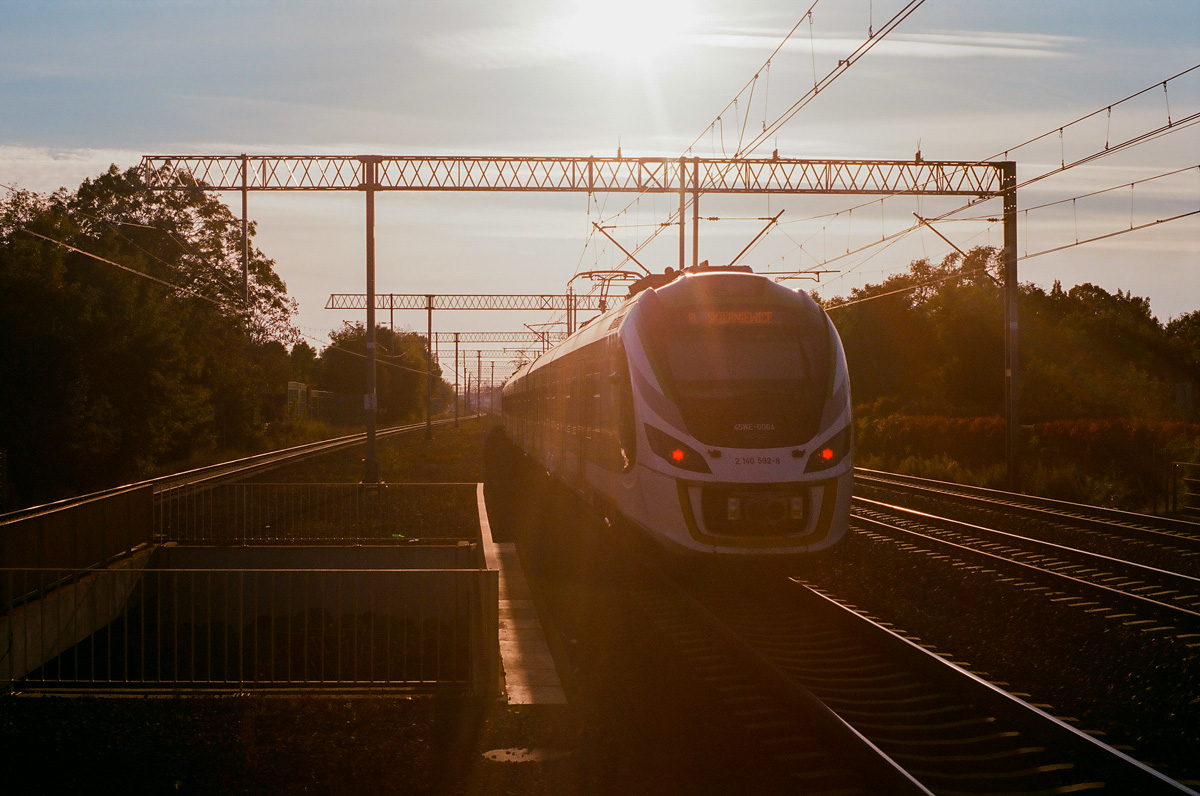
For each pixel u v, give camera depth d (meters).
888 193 26.64
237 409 49.91
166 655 11.79
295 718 7.22
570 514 19.95
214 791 5.91
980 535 16.30
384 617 13.97
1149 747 6.69
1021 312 50.62
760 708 7.45
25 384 26.88
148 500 14.96
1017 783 6.11
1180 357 47.72
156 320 32.53
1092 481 24.09
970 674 7.68
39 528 10.96
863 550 14.86
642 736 6.83
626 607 11.06
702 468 10.96
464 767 6.29
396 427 84.12
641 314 12.31
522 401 32.41
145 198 48.16
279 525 17.50
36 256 28.00
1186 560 14.23
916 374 60.06
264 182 26.64
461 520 18.33
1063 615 10.41
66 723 7.08
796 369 11.56
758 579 12.16
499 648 8.59
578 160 26.84
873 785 6.00
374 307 26.30
